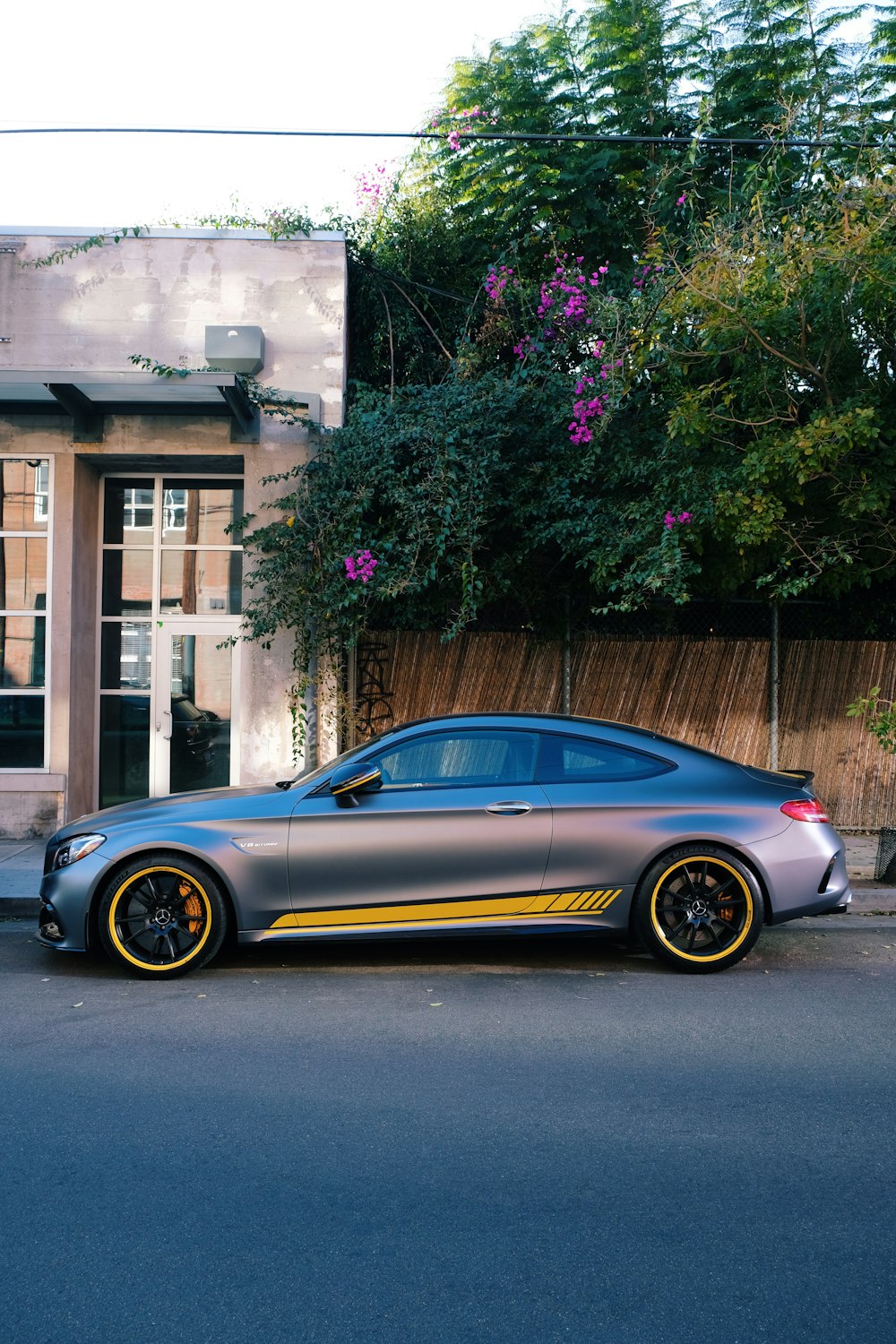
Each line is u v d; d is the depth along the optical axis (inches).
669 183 473.4
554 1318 112.9
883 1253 125.9
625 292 450.3
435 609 429.7
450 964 260.8
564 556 404.2
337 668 422.0
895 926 307.6
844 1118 165.0
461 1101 171.3
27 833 431.8
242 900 246.2
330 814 248.7
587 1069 186.2
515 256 481.4
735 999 230.2
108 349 432.5
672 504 378.0
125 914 247.8
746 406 365.4
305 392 434.9
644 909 250.5
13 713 438.9
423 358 491.5
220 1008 223.0
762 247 338.3
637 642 455.2
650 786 256.5
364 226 514.0
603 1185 142.4
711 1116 165.5
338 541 399.2
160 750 471.5
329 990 236.8
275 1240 128.3
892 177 322.0
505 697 453.4
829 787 462.0
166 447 434.0
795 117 400.5
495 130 514.6
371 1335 110.0
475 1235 129.6
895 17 498.6
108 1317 112.9
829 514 376.8
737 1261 124.0
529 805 250.4
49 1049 196.7
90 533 461.1
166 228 434.9
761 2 504.1
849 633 467.2
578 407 382.9
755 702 458.3
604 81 524.4
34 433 434.9
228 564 473.4
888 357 351.3
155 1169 146.9
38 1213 134.9
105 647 472.7
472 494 387.9
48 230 431.2
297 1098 172.9
